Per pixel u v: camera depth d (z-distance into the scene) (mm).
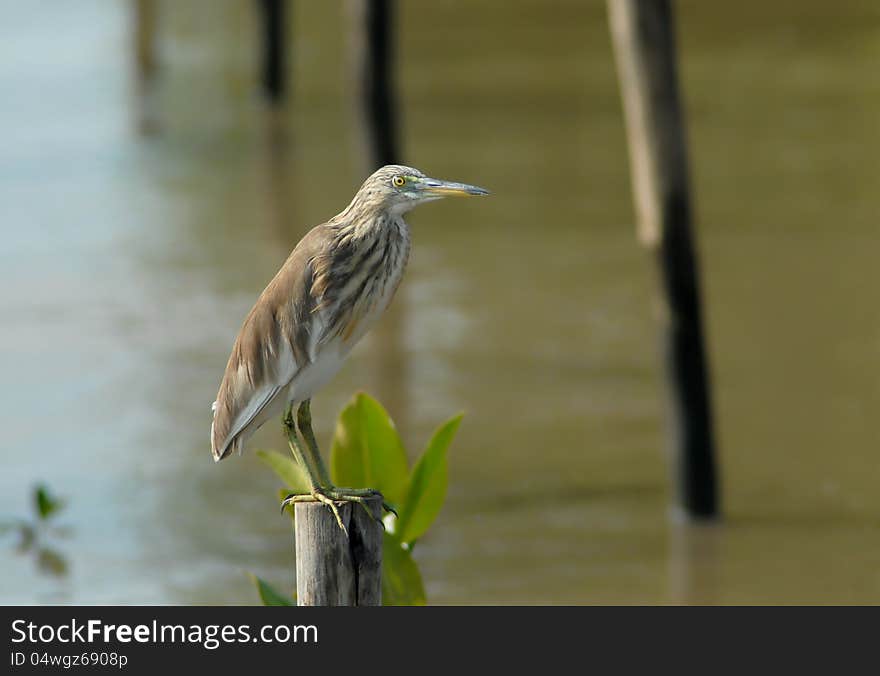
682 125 11586
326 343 6727
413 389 14312
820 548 11000
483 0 35719
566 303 16766
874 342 14984
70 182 22734
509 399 13984
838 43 29406
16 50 32375
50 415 13922
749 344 15117
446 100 27000
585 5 34781
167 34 33750
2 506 12008
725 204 20062
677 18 32469
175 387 14602
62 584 10562
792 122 23984
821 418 13320
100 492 12273
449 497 12039
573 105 26312
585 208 20469
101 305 17094
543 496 12023
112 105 27781
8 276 18344
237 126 26234
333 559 6141
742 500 11945
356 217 6750
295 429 6816
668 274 11633
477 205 20828
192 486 12422
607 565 10797
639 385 14359
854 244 18094
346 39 32312
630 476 12430
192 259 18828
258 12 27375
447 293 17219
